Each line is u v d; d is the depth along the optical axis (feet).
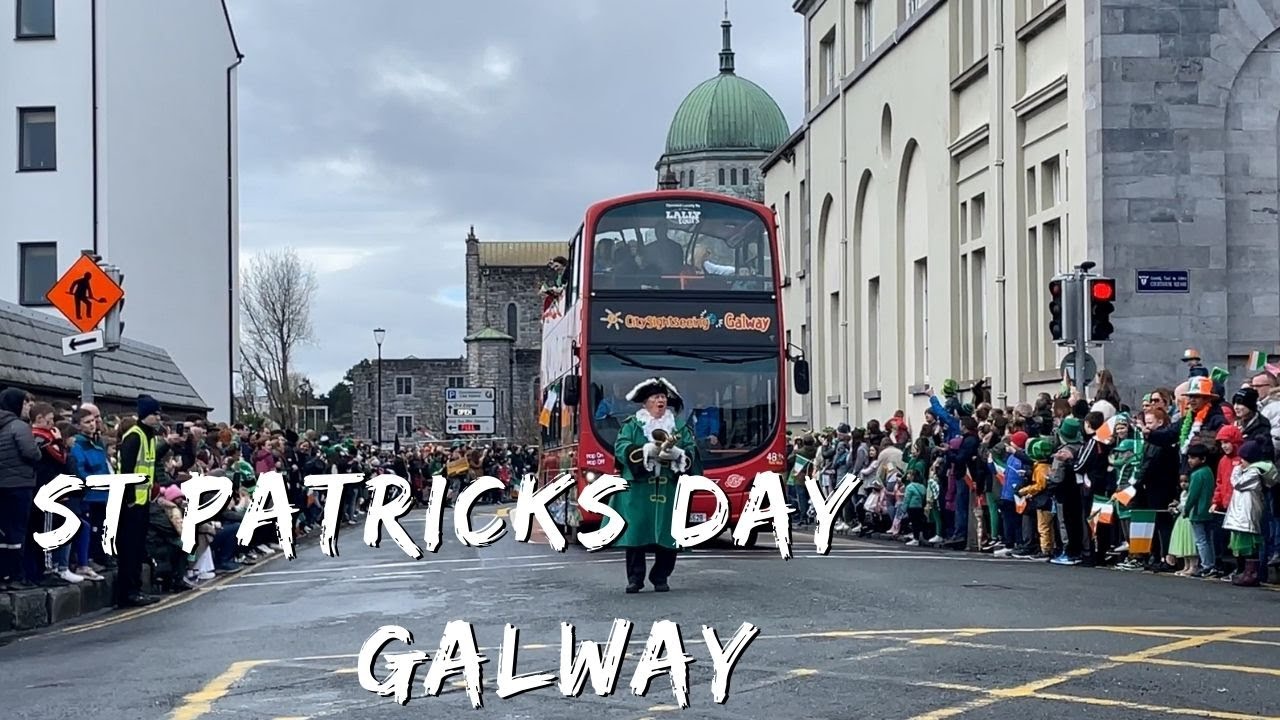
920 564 59.21
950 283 108.27
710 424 72.23
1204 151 79.92
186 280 149.89
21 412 48.49
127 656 37.50
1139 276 79.66
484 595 49.67
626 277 73.15
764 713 26.50
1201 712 25.72
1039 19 89.81
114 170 133.39
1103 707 26.25
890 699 27.43
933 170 113.39
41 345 85.40
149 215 140.67
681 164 404.77
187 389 124.47
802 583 49.70
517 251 449.89
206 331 155.02
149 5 140.97
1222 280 79.82
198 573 63.62
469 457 185.78
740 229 74.08
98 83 132.26
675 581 51.49
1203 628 36.86
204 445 68.28
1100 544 58.59
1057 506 60.95
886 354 128.88
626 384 72.38
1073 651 32.81
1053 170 91.25
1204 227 79.82
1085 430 60.34
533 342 437.99
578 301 74.54
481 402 298.56
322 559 74.23
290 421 221.46
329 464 107.04
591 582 53.06
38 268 132.57
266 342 231.30
